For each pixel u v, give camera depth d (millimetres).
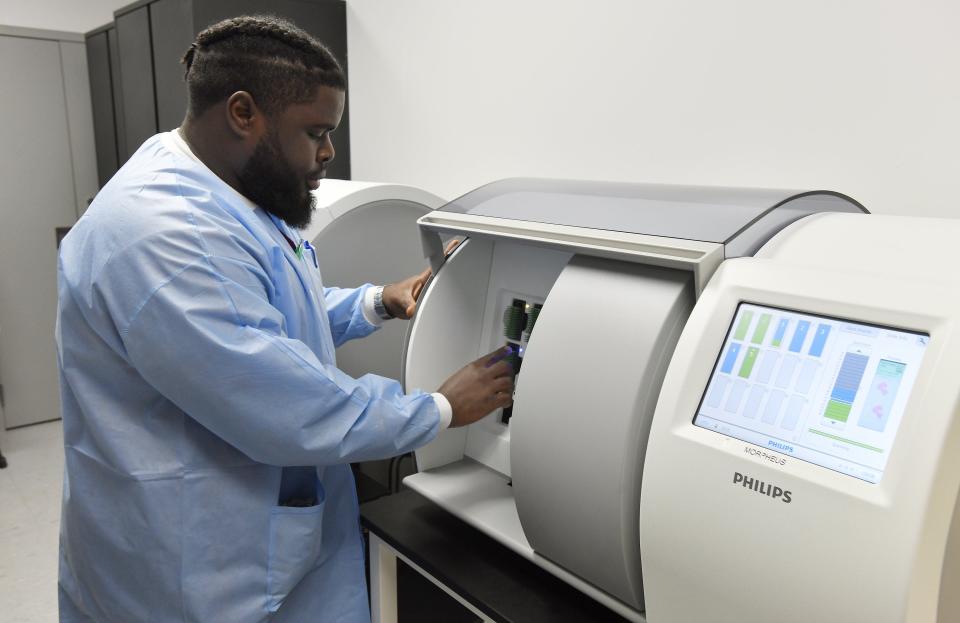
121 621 1040
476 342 1212
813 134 1242
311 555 1050
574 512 841
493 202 1129
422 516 1146
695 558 700
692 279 796
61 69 3365
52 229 3484
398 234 1569
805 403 661
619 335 815
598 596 869
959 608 677
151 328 869
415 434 996
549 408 866
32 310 3496
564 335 874
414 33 2039
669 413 736
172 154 991
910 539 555
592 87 1600
